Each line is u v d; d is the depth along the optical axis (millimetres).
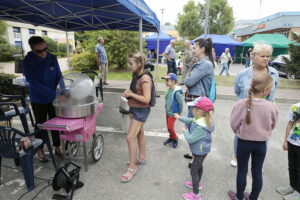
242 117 2080
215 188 2672
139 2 3918
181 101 3320
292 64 10633
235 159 3137
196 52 2760
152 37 19531
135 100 2617
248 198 2408
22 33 19766
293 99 7266
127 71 12922
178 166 3119
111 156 3342
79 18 5883
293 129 2342
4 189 2541
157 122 4906
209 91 2807
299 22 22562
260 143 2094
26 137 2408
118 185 2668
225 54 12070
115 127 4504
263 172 3062
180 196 2506
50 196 2439
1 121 2957
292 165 2426
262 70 2541
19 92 6184
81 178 2783
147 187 2648
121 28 7059
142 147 3066
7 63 16188
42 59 2816
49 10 4898
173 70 9227
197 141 2262
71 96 2646
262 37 20469
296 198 2479
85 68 12625
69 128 2434
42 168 2975
